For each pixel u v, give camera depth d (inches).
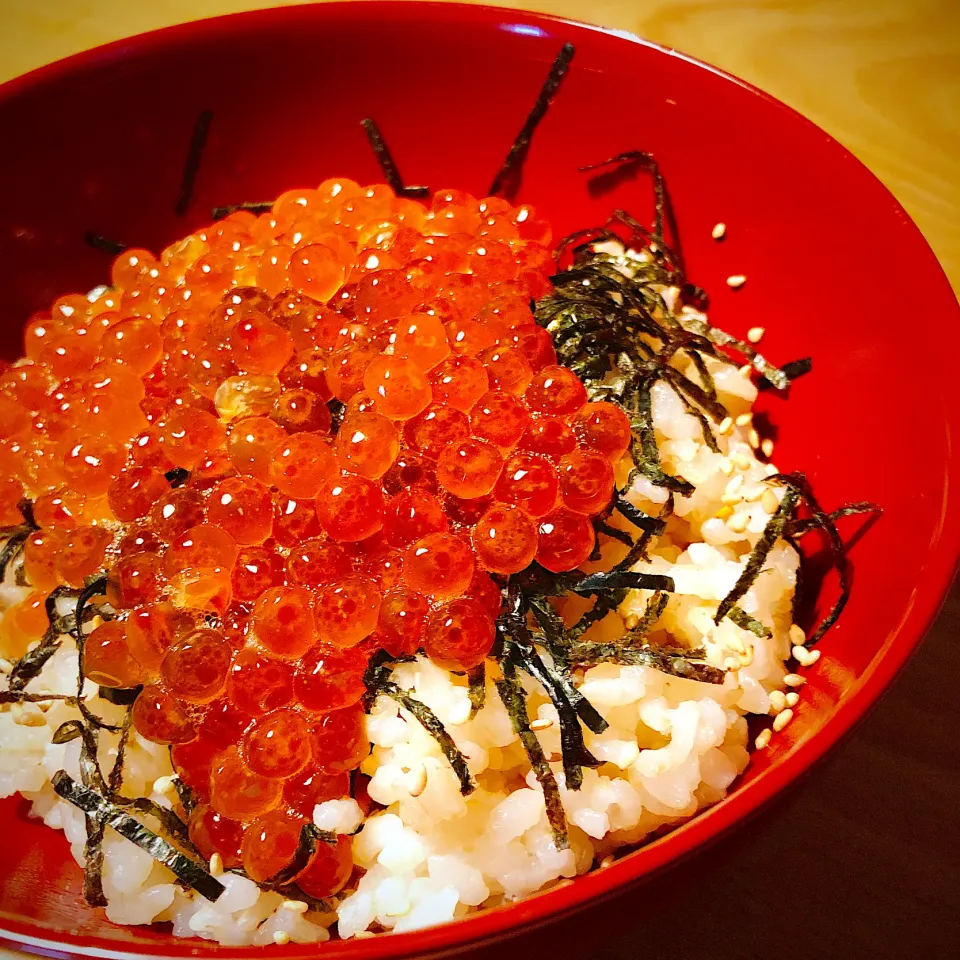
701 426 5.8
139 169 7.0
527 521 4.6
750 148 6.1
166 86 6.8
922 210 6.8
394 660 4.8
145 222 7.2
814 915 5.0
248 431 4.7
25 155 6.7
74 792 4.8
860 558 5.2
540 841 4.8
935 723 5.4
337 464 4.7
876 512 5.2
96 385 5.2
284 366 5.1
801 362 6.0
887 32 7.7
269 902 4.8
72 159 6.8
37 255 6.9
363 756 4.6
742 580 5.1
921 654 5.6
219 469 4.9
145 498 4.9
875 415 5.4
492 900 4.9
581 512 4.8
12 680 5.2
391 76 6.8
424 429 4.7
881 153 7.1
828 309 5.8
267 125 7.0
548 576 5.0
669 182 6.5
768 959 4.9
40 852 5.3
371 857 4.9
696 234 6.5
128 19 8.4
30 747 5.4
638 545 5.1
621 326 5.7
